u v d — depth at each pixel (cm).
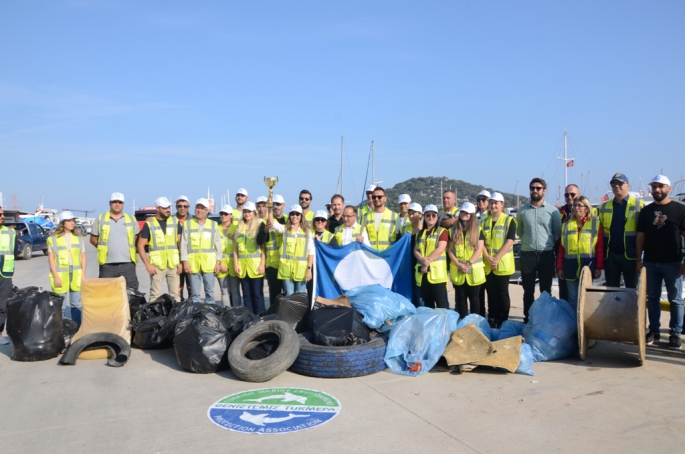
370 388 581
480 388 573
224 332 670
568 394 548
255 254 914
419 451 422
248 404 536
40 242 2822
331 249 855
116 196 875
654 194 705
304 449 430
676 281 705
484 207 1032
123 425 486
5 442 454
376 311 714
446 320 676
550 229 847
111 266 882
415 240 837
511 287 1289
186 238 934
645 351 711
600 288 680
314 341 673
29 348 704
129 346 721
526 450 421
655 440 435
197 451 430
